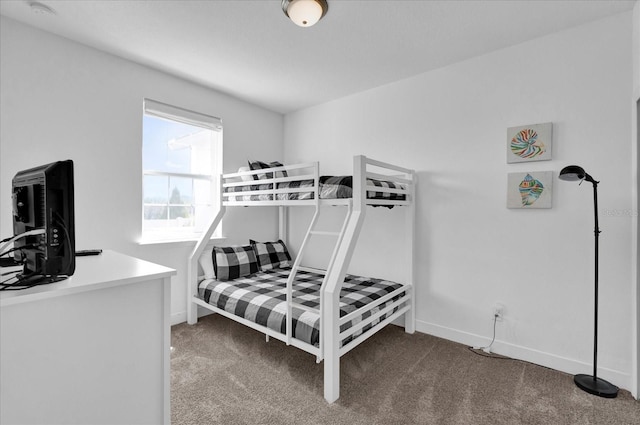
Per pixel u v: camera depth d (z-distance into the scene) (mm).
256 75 2916
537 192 2254
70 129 2352
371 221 3186
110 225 2555
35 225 1047
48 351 934
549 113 2229
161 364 1205
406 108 2953
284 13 1995
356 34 2234
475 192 2557
